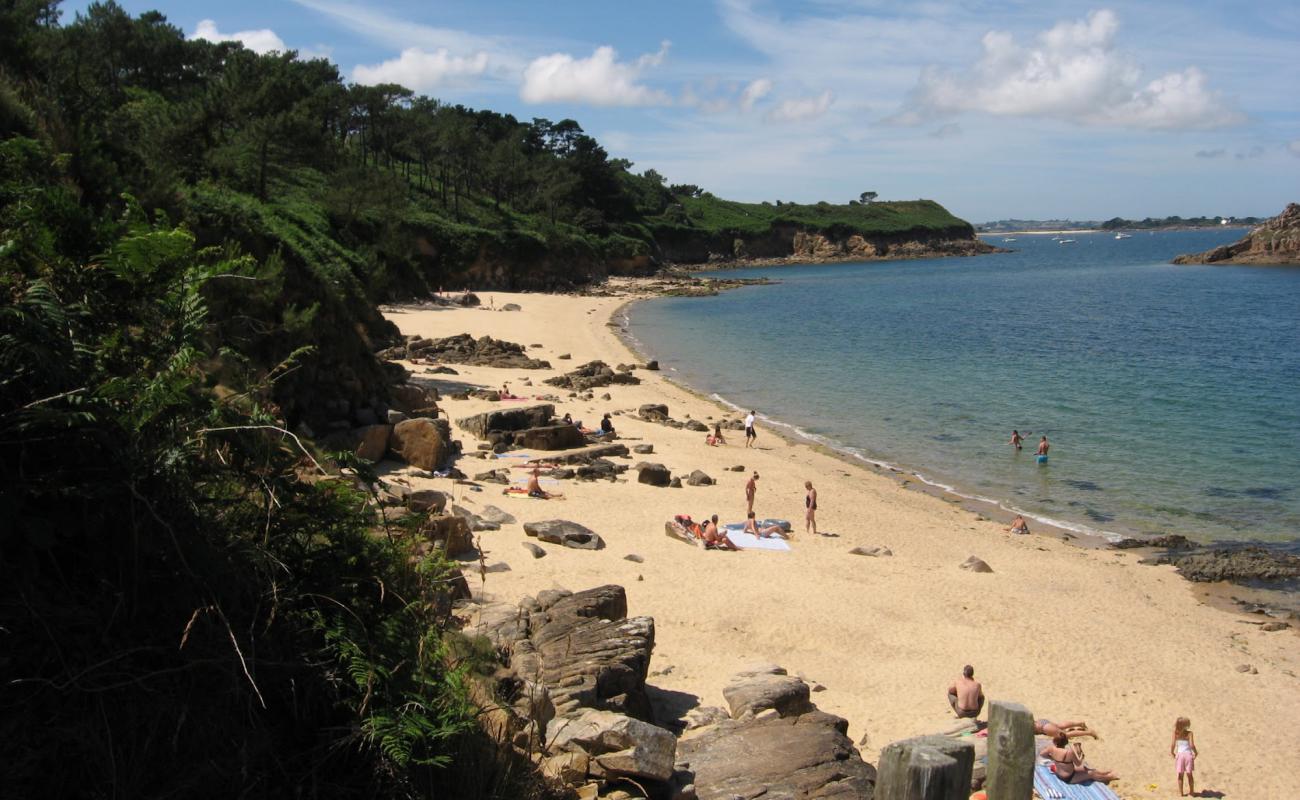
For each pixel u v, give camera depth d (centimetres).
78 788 376
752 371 5706
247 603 457
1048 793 1230
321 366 2402
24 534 395
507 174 14000
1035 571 2255
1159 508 2858
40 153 597
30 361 429
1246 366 5544
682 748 834
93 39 7688
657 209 19238
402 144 12850
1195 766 1348
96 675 389
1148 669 1700
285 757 430
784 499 2819
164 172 2148
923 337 7325
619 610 1175
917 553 2358
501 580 1719
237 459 507
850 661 1630
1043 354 6247
